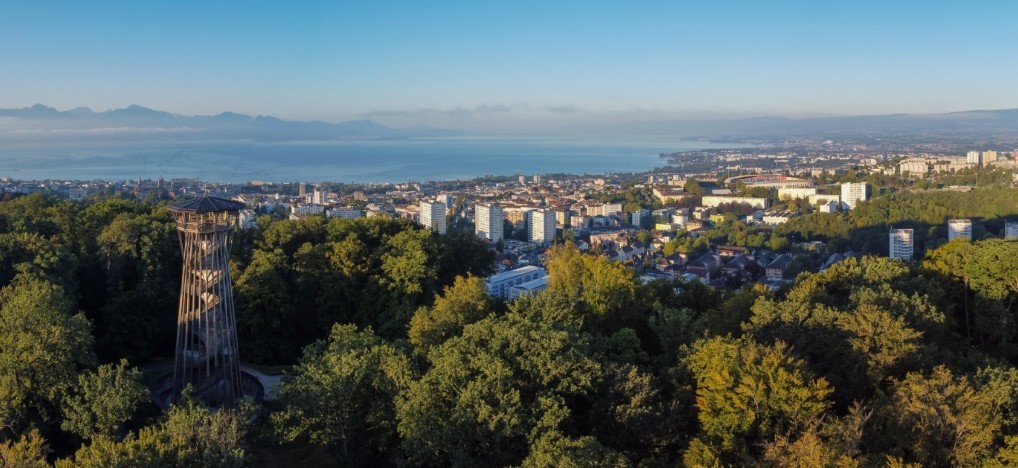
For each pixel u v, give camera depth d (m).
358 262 72.69
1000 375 38.31
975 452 33.88
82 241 68.94
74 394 45.44
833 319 46.38
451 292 58.38
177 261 69.69
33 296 47.25
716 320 54.03
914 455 34.44
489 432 35.47
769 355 37.84
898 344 42.78
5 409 41.94
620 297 58.62
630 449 37.31
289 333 69.38
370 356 43.22
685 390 40.25
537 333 40.00
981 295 57.97
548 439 33.72
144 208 83.44
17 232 66.06
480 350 39.44
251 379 61.19
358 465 42.22
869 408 40.09
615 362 42.47
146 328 65.88
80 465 32.38
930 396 35.16
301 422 41.97
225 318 52.22
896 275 59.56
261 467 45.41
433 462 36.72
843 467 30.91
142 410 53.31
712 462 32.78
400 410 39.06
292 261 74.38
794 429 35.38
